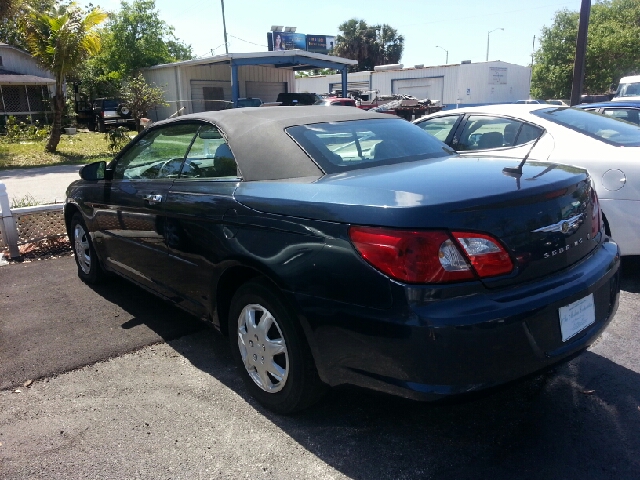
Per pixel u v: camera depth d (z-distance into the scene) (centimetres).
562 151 503
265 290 287
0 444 281
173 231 353
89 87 3067
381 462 263
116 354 379
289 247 270
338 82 3981
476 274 235
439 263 230
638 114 807
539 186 263
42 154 1741
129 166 429
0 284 531
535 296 246
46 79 2700
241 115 355
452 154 373
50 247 655
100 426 296
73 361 369
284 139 322
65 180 1269
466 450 271
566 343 262
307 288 260
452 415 302
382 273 235
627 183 459
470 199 240
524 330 239
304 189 279
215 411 309
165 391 332
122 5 3388
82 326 427
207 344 396
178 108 2764
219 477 254
